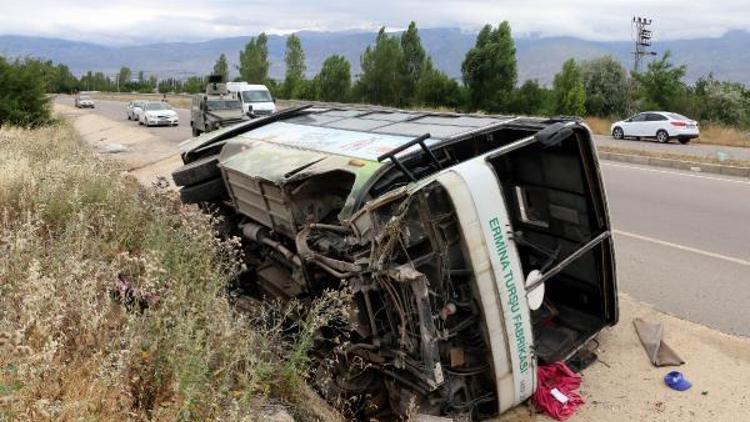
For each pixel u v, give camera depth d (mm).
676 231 9117
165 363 3314
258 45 60719
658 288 6699
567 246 5414
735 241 8516
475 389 4176
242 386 3623
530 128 4836
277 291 5625
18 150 9484
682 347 5258
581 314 5426
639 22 42156
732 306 6156
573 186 5055
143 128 31219
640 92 36562
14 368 2865
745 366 4926
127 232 5484
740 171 14422
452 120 5586
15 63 23125
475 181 3818
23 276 3924
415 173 4520
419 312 3695
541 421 4266
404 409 4152
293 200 5090
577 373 4820
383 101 43531
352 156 4941
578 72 37594
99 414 2883
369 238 4078
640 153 17953
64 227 5586
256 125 7832
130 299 4223
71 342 3525
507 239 3889
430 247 4109
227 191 6750
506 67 36625
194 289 4293
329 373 4320
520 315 3971
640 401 4477
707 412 4316
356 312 4254
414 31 42656
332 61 46781
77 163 7863
